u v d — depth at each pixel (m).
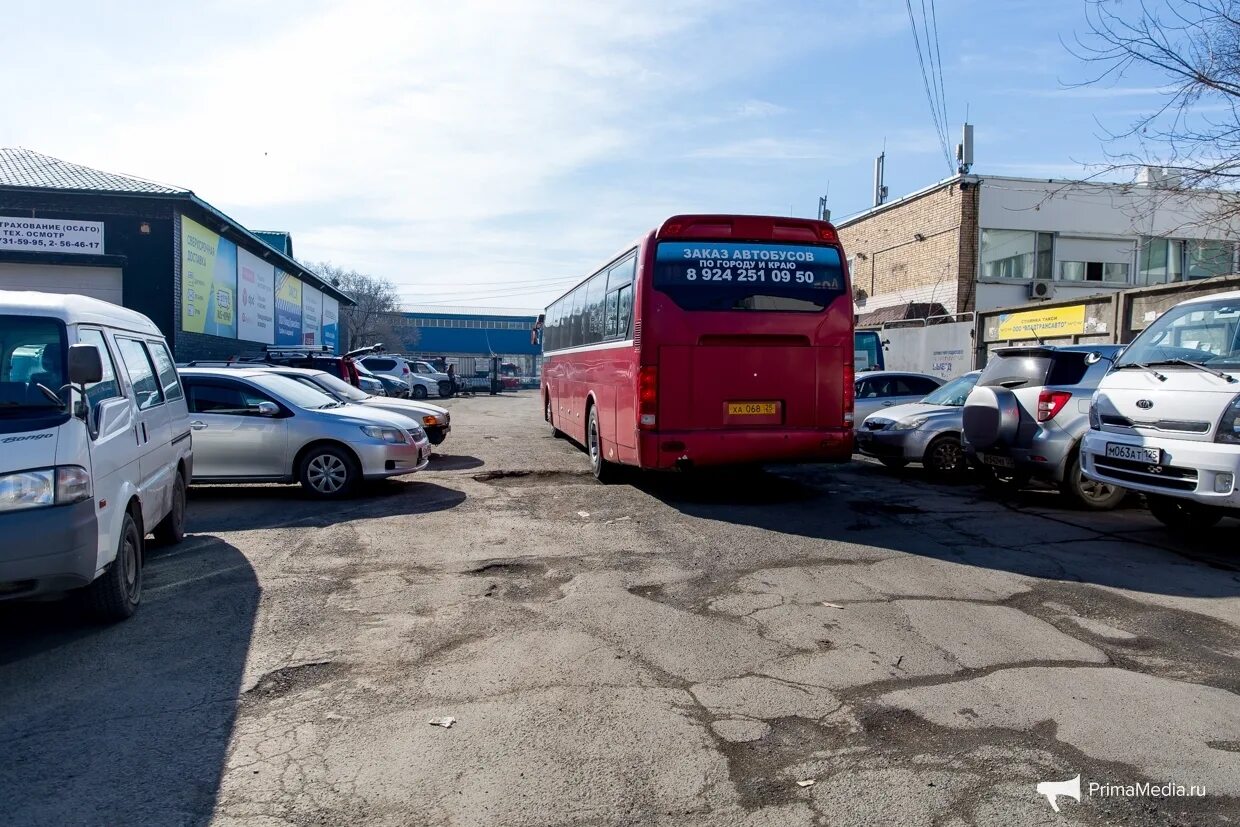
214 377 9.68
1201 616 5.29
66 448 4.46
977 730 3.69
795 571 6.34
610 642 4.79
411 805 3.09
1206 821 3.00
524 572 6.36
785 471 12.11
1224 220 10.87
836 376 9.14
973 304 24.19
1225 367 6.61
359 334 59.41
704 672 4.35
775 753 3.48
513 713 3.86
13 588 4.28
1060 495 9.70
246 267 26.88
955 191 24.25
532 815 3.02
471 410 28.41
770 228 9.02
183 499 7.50
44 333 4.86
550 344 17.75
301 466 9.46
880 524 8.09
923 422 11.32
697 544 7.23
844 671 4.36
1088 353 8.99
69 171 21.64
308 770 3.36
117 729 3.74
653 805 3.09
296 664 4.49
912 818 3.00
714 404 8.88
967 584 5.99
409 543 7.28
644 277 8.81
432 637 4.90
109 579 4.99
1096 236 24.53
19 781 3.27
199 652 4.68
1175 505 7.63
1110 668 4.43
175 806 3.09
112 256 20.39
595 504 9.20
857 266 30.19
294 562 6.63
